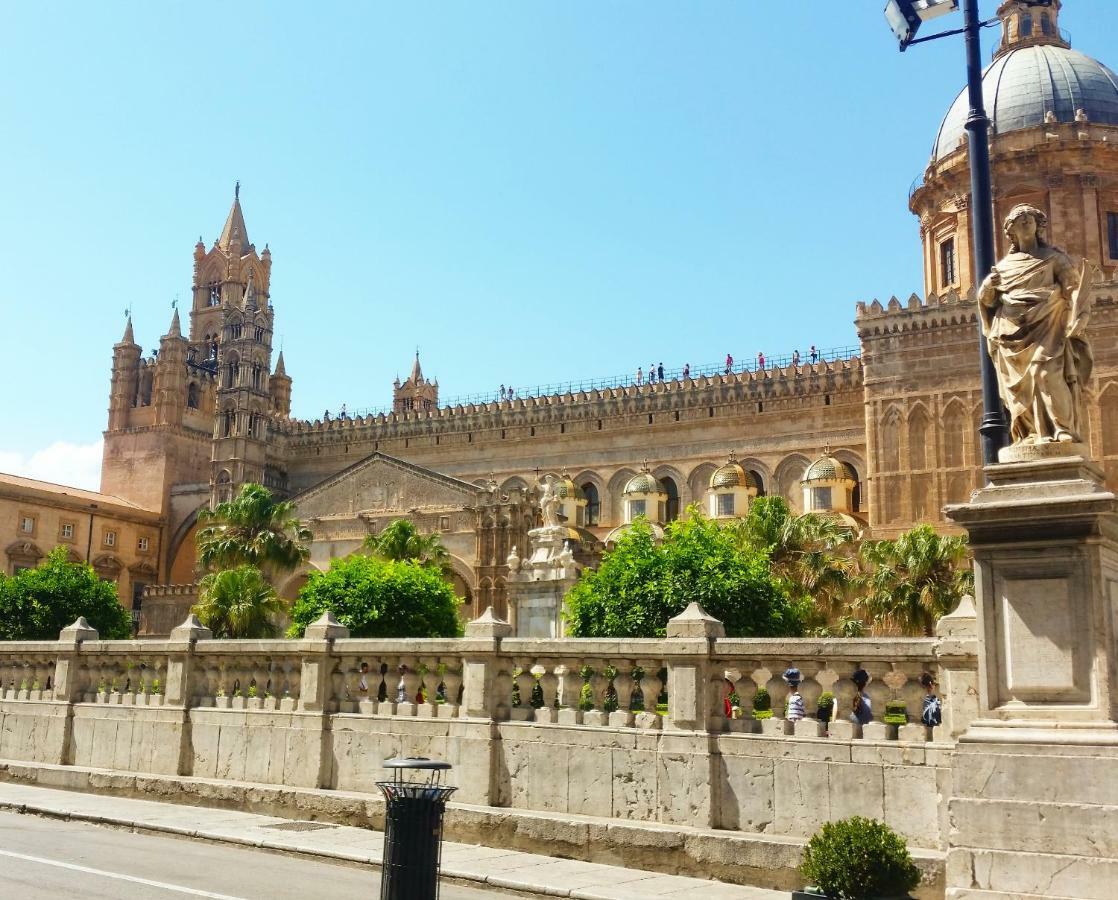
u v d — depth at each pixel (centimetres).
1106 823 1046
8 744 2489
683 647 1508
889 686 1380
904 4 1645
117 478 11244
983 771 1116
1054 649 1116
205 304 12331
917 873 1147
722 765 1455
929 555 5075
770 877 1344
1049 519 1126
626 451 8812
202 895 1253
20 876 1348
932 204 7938
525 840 1574
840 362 8056
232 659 2102
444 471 9556
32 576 6575
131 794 2103
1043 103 7475
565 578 5719
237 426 10012
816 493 7494
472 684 1717
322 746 1883
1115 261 7219
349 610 4719
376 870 1469
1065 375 1180
